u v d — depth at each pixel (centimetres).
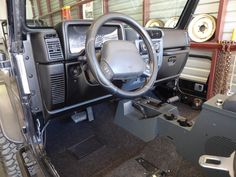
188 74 273
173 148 129
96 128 172
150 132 144
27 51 99
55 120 185
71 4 496
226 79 223
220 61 222
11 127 106
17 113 105
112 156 137
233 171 56
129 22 87
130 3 339
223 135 95
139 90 86
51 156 139
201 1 239
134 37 114
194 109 204
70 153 142
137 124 155
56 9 573
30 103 101
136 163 123
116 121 177
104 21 80
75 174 122
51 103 110
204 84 220
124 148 145
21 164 91
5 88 107
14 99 105
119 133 164
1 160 116
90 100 132
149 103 167
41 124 121
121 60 77
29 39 98
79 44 104
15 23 80
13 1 74
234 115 88
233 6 218
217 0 226
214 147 101
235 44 207
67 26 97
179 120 127
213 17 227
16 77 92
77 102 125
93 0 415
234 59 218
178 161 121
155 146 134
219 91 226
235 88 227
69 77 108
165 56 157
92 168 127
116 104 210
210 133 101
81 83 114
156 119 139
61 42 99
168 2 266
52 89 105
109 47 78
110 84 75
